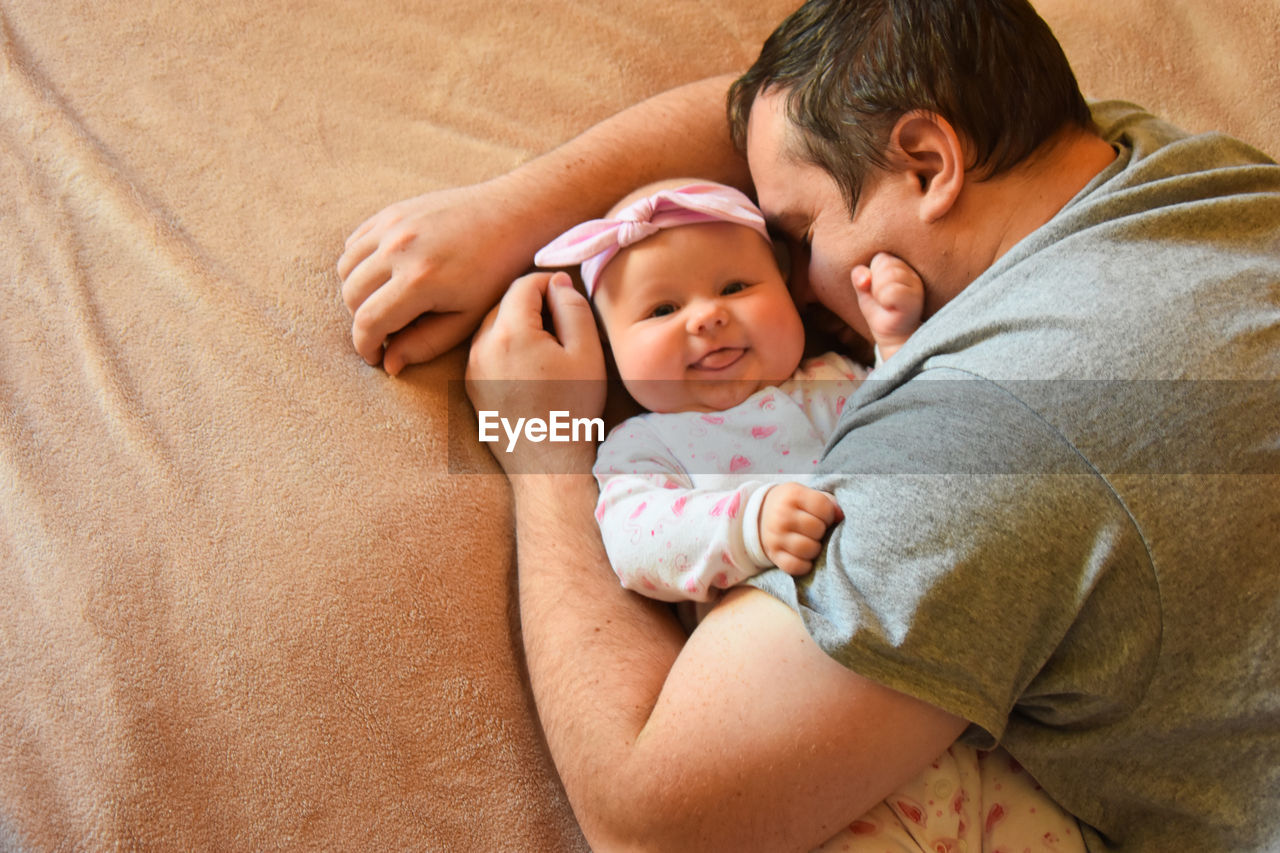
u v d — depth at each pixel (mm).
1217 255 773
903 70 880
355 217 1214
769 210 1033
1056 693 751
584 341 1080
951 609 709
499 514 1059
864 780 755
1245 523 705
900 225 918
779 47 1007
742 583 842
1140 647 716
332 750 921
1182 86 1290
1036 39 895
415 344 1103
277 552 982
